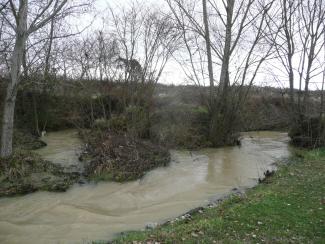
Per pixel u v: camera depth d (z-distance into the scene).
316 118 18.97
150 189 11.83
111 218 9.36
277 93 28.38
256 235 7.27
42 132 19.33
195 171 14.12
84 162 13.94
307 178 11.84
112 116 18.03
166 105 20.22
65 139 18.36
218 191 11.67
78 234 8.29
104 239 7.92
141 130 17.34
